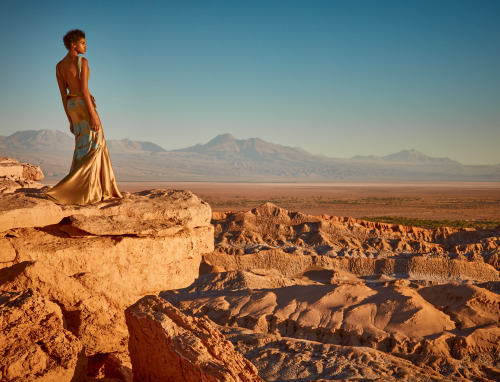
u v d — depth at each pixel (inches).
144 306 393.4
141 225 521.7
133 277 519.2
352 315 1296.8
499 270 2287.2
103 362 430.6
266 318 1307.8
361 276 2182.6
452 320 1320.1
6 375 289.9
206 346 355.3
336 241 2576.3
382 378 937.5
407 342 1186.0
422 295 1477.6
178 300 1504.7
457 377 1018.1
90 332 415.5
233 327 1229.1
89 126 526.0
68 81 517.0
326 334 1248.2
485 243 2506.2
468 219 5526.6
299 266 2223.2
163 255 544.4
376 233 2650.1
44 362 310.3
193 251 582.2
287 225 2751.0
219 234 2682.1
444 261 2209.6
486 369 1093.8
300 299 1401.3
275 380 935.0
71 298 418.6
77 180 518.9
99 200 534.3
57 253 462.9
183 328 368.2
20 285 394.3
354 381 895.1
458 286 1478.8
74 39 510.0
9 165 756.0
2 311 318.7
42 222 467.8
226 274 1652.3
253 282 1598.2
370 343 1189.7
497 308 1386.6
